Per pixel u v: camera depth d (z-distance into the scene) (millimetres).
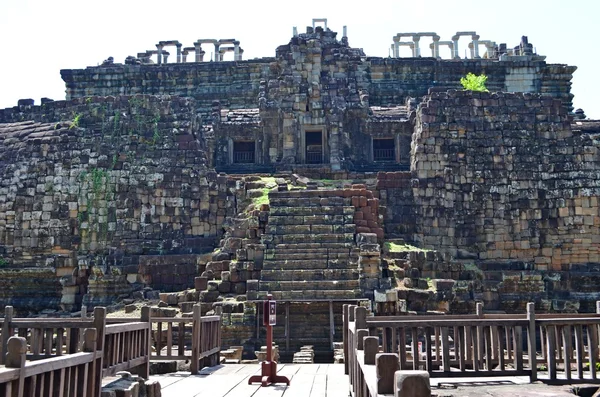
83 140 38281
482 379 14297
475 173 37312
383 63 53875
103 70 55000
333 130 45469
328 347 25891
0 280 35656
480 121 38000
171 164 37594
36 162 37969
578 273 34312
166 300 30141
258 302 27109
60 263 35312
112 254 35625
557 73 55031
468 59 55000
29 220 37156
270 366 15078
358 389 10016
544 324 13875
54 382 8766
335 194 33625
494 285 32688
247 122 46688
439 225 36656
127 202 36812
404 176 37250
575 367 16750
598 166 36938
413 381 5793
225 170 44594
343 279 28766
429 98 38469
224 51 57219
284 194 33844
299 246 30438
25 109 42094
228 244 32281
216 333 19969
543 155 37562
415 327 13688
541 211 36812
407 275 30359
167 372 17547
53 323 13773
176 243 36250
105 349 12133
